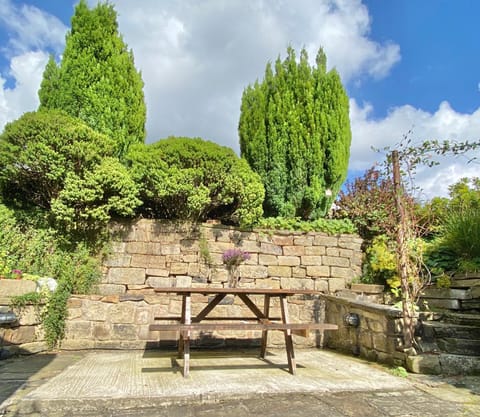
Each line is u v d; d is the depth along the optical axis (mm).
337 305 4941
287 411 2189
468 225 4934
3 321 3551
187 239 5457
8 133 4734
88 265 4902
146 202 5672
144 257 5234
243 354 4289
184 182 5230
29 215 5078
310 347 5016
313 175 6535
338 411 2203
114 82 6371
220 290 3277
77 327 4301
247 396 2467
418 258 4004
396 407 2297
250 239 5703
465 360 3266
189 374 3037
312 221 6637
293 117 6691
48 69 6211
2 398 2289
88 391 2389
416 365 3258
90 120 5984
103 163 5125
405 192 4027
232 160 5594
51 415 2064
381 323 3865
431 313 4090
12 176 4895
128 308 4551
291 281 5672
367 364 3727
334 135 6754
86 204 4926
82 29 6359
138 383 2668
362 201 6816
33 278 4145
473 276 4355
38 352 3986
